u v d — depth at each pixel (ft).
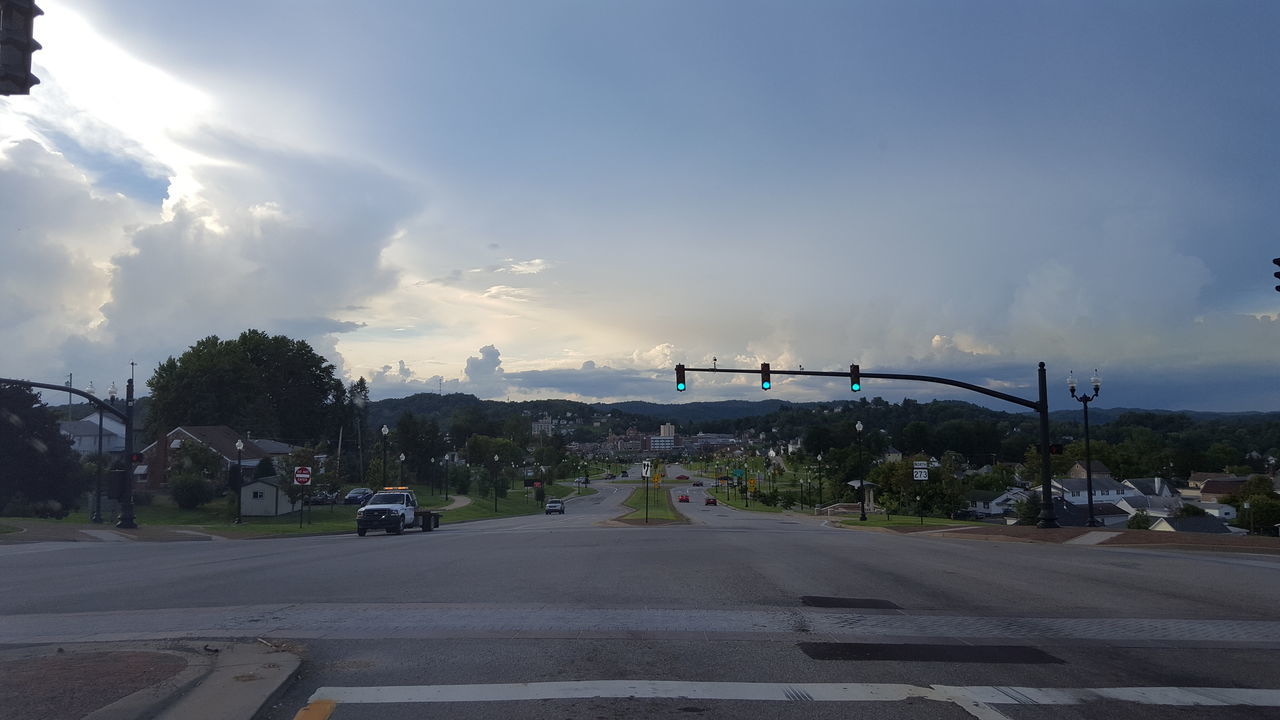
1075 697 23.18
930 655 28.27
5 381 101.24
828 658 27.63
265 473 237.66
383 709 21.42
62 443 188.24
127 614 37.04
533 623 33.53
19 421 178.81
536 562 57.98
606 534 95.30
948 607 38.52
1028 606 38.96
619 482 622.95
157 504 209.26
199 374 324.60
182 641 29.45
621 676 24.91
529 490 408.87
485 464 351.87
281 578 50.16
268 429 346.95
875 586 45.37
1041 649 29.48
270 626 33.06
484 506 264.31
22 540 99.55
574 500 389.19
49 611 38.50
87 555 76.07
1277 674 26.05
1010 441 480.64
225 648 27.73
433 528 133.28
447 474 335.06
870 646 29.63
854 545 76.13
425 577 49.29
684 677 24.89
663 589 43.47
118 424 364.38
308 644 29.35
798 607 37.93
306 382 376.48
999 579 48.91
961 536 92.27
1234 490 312.71
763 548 70.90
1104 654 28.76
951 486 263.70
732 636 31.14
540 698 22.43
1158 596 42.37
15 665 24.82
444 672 25.31
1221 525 197.16
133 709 19.79
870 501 226.58
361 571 53.47
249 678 23.32
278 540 105.40
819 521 170.30
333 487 205.05
